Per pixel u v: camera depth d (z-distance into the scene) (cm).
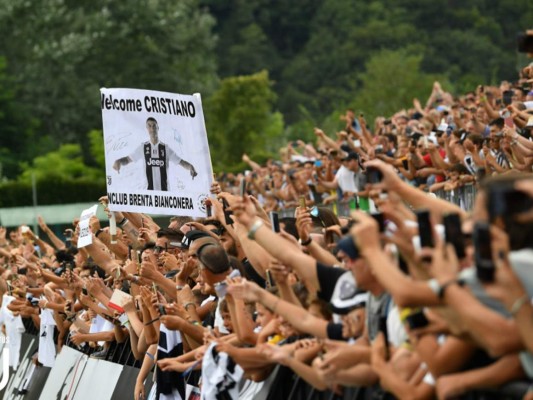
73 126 9888
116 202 1609
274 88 11106
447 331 838
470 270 777
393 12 10631
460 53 9550
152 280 1548
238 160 7831
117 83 9819
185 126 1627
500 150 1997
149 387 1625
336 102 9956
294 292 1191
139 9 10019
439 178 2197
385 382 904
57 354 2192
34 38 10025
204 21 10250
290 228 1415
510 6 9931
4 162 9488
